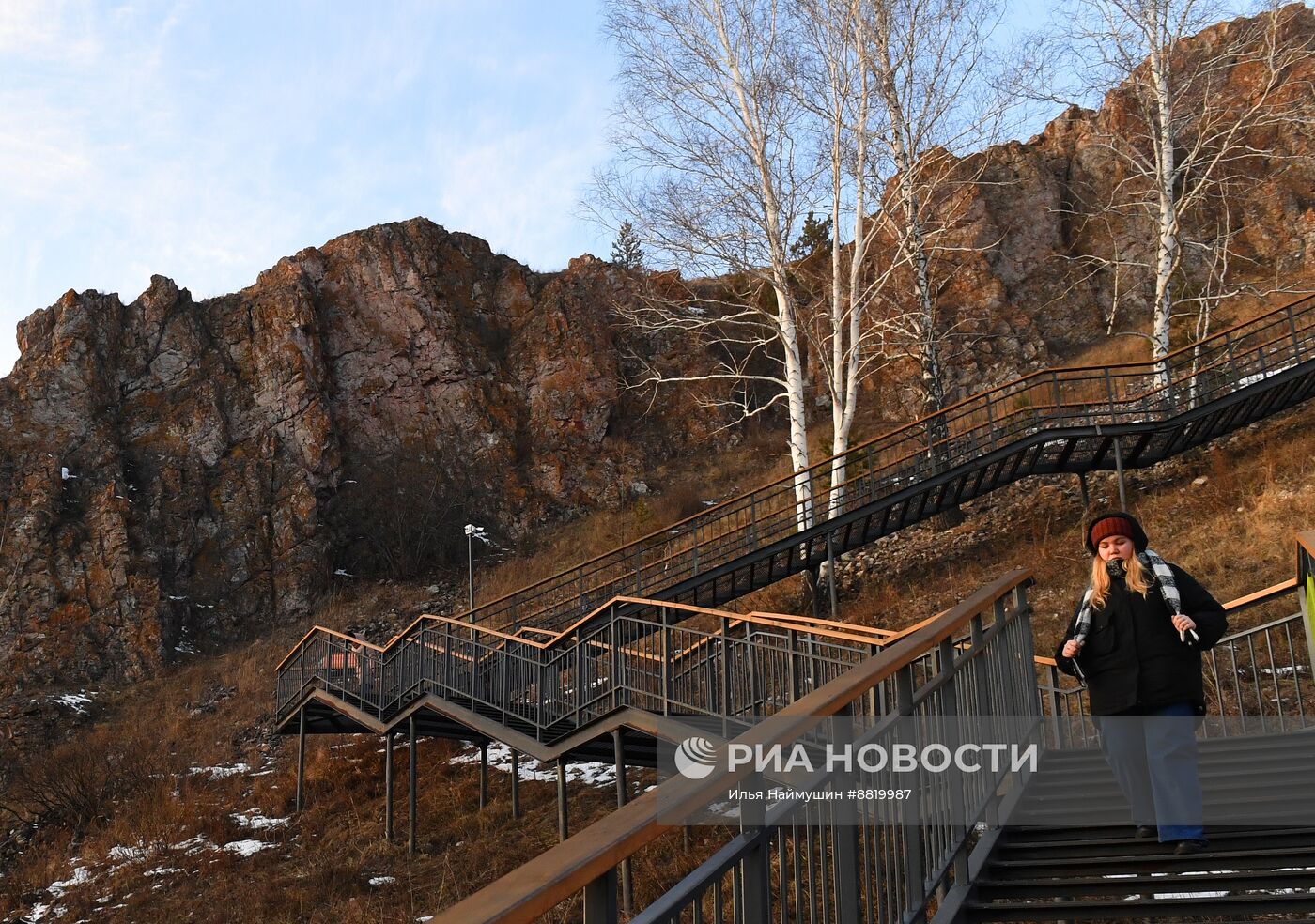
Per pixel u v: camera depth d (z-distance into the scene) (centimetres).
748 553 1781
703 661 1095
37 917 1655
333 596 3356
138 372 3962
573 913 866
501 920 131
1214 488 1769
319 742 2292
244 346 4025
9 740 2683
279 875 1525
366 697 1758
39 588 3241
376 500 3662
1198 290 2989
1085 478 1945
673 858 1019
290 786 1997
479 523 3631
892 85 2070
